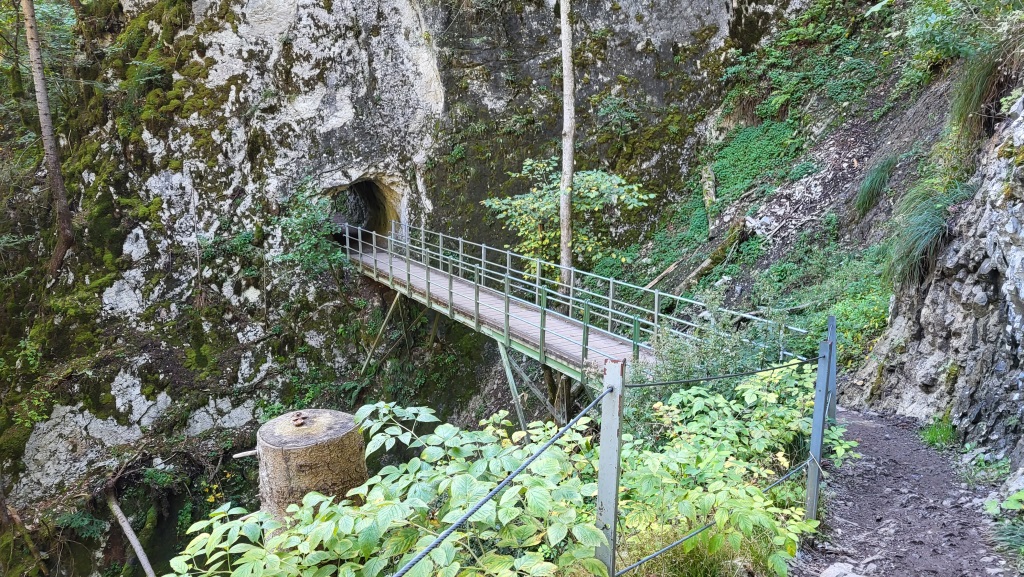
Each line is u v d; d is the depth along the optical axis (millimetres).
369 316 15898
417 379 15875
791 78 15070
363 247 18891
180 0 14367
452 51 15922
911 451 5410
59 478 12523
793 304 9875
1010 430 4801
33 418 12500
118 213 13805
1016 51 6359
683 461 3295
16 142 14461
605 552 2670
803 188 12539
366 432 14617
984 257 5656
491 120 16312
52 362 12984
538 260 11727
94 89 14188
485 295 12273
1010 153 5582
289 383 15062
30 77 14656
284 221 14938
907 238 6781
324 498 2668
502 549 3303
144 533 12672
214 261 14625
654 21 16531
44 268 13445
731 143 15742
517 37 16297
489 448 2836
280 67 15039
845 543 3992
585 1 16422
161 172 14164
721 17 16438
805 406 4832
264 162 15047
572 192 12328
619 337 8625
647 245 15695
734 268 12055
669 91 16562
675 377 5605
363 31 15586
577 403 10891
